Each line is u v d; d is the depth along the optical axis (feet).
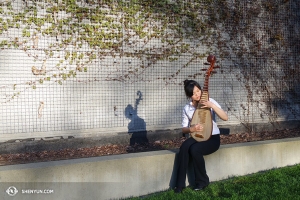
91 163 14.17
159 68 24.50
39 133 21.07
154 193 15.55
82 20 22.00
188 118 15.94
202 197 14.61
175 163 16.07
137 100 23.82
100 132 22.75
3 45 20.08
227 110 27.07
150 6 24.02
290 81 29.71
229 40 27.07
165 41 24.66
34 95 20.90
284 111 29.48
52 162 13.98
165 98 24.76
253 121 28.14
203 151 15.42
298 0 29.81
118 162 14.73
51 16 21.21
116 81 23.16
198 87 15.49
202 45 25.99
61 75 21.58
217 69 26.66
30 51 20.75
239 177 17.10
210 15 26.27
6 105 20.20
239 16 27.45
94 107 22.56
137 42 23.68
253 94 28.19
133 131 23.70
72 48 21.83
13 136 20.40
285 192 15.19
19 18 20.40
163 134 24.49
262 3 28.40
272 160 18.78
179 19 25.05
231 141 24.71
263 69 28.55
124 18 23.20
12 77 20.33
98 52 22.54
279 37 28.78
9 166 13.34
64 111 21.72
